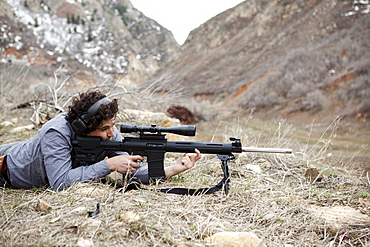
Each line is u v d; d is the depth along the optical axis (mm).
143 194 3250
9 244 2172
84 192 3115
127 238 2361
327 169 4898
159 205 2992
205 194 3408
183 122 13273
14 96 9031
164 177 3447
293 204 3336
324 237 2787
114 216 2650
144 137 3395
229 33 51531
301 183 3957
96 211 2699
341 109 14461
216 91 30375
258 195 3531
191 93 31812
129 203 2961
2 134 6320
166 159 5031
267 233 2721
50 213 2711
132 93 7398
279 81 21344
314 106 16094
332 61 19875
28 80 15734
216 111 20078
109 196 2979
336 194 3787
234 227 2758
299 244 2611
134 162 3398
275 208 3232
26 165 3348
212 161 4777
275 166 4820
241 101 22406
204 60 44188
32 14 74625
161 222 2650
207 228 2625
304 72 20344
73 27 78125
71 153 3488
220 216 2957
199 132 11500
